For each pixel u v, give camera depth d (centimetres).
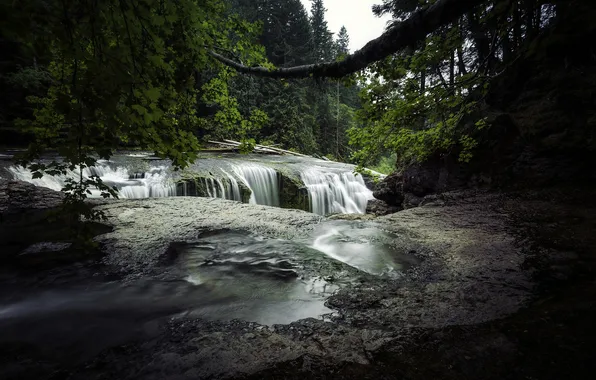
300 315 259
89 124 165
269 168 1688
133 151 1717
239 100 2889
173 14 198
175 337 231
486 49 891
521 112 738
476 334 217
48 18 128
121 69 153
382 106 491
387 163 3566
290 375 182
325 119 4172
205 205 645
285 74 428
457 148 829
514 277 311
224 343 219
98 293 308
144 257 395
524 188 704
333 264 370
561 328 218
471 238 441
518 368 180
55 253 404
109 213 569
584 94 639
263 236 475
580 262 335
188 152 229
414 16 271
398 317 247
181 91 285
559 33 257
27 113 1437
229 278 338
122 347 222
